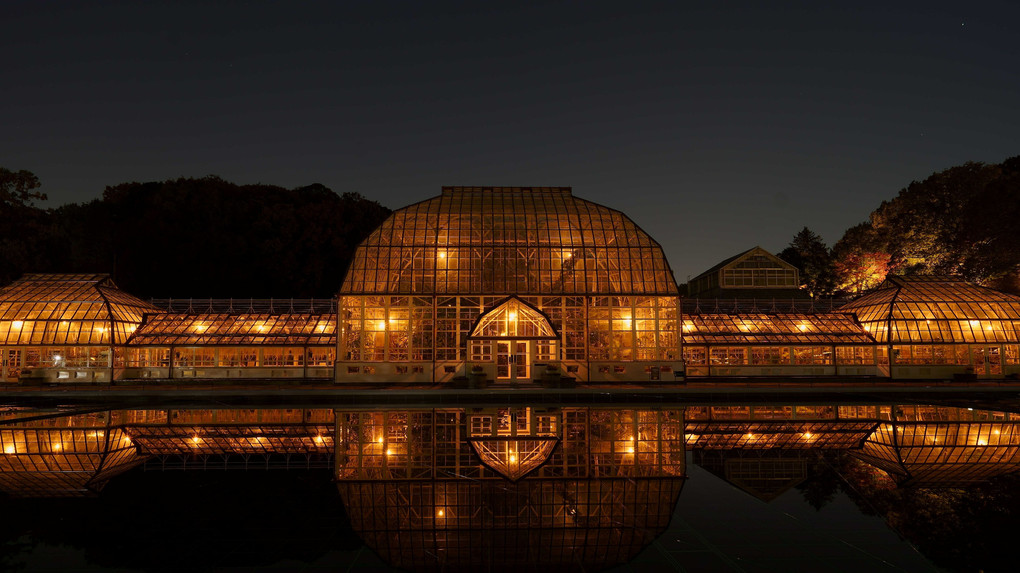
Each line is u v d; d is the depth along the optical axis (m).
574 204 53.00
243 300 59.06
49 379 48.31
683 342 53.06
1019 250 61.69
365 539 12.58
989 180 69.94
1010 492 16.03
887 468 18.73
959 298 54.16
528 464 19.17
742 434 24.88
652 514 14.20
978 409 33.41
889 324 52.53
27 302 50.16
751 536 12.73
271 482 17.12
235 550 11.98
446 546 12.17
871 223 90.50
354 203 89.69
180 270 75.25
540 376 47.47
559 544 12.26
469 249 49.16
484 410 33.31
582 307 48.56
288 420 29.42
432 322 47.53
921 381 50.03
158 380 48.59
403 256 48.69
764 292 72.88
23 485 17.00
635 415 31.00
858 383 46.22
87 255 81.62
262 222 79.06
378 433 25.23
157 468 18.94
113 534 13.00
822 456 20.47
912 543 12.37
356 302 47.34
